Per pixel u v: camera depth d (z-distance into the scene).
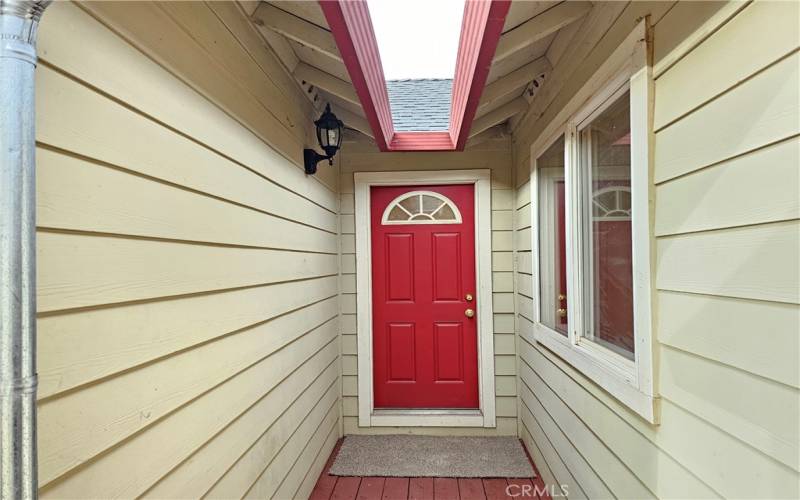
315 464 2.14
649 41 1.09
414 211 2.89
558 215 1.96
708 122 0.87
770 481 0.72
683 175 0.95
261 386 1.44
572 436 1.70
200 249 1.07
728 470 0.81
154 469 0.87
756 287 0.75
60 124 0.67
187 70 1.03
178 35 1.00
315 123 2.09
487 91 1.98
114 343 0.77
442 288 2.87
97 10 0.75
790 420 0.68
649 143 1.08
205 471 1.07
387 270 2.89
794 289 0.68
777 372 0.70
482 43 1.27
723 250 0.83
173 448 0.94
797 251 0.67
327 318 2.46
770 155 0.72
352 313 2.83
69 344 0.67
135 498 0.81
